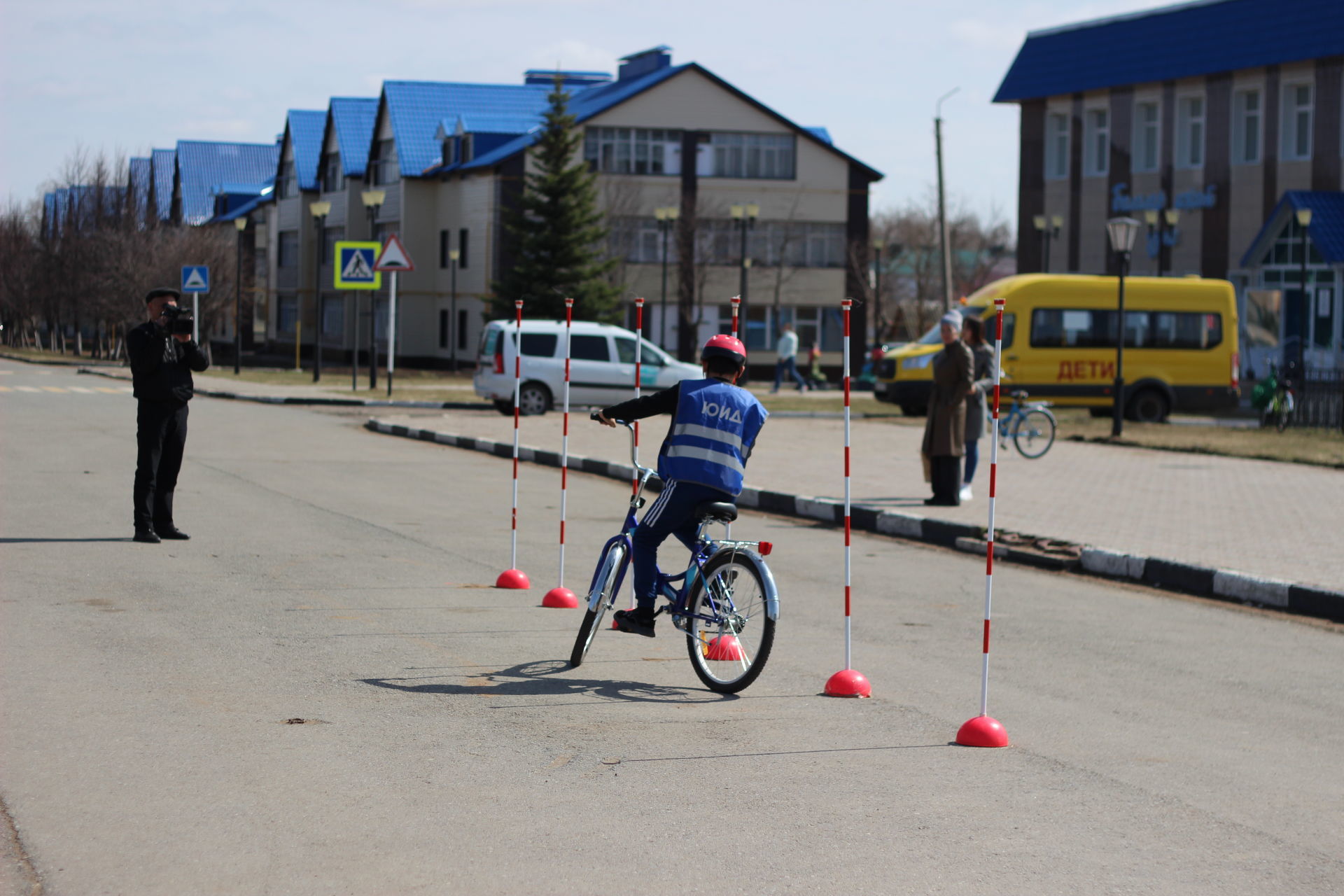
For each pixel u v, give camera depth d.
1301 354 37.53
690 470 7.04
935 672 7.70
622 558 7.39
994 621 9.39
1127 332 30.47
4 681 6.62
